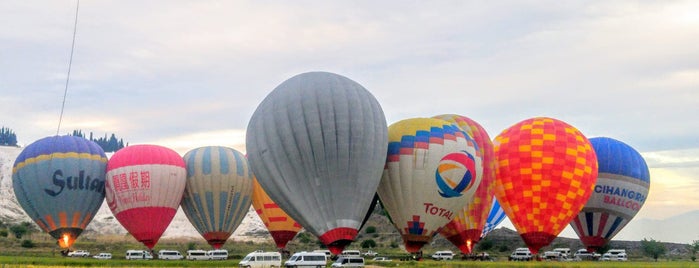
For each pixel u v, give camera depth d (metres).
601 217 83.69
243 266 64.38
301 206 64.31
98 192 85.81
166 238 173.62
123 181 83.06
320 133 63.56
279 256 65.56
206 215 87.12
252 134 67.44
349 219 63.84
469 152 69.56
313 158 63.66
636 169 84.06
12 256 89.81
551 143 74.56
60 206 83.06
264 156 65.69
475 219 74.06
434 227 68.94
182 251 124.62
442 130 69.38
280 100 66.12
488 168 74.81
